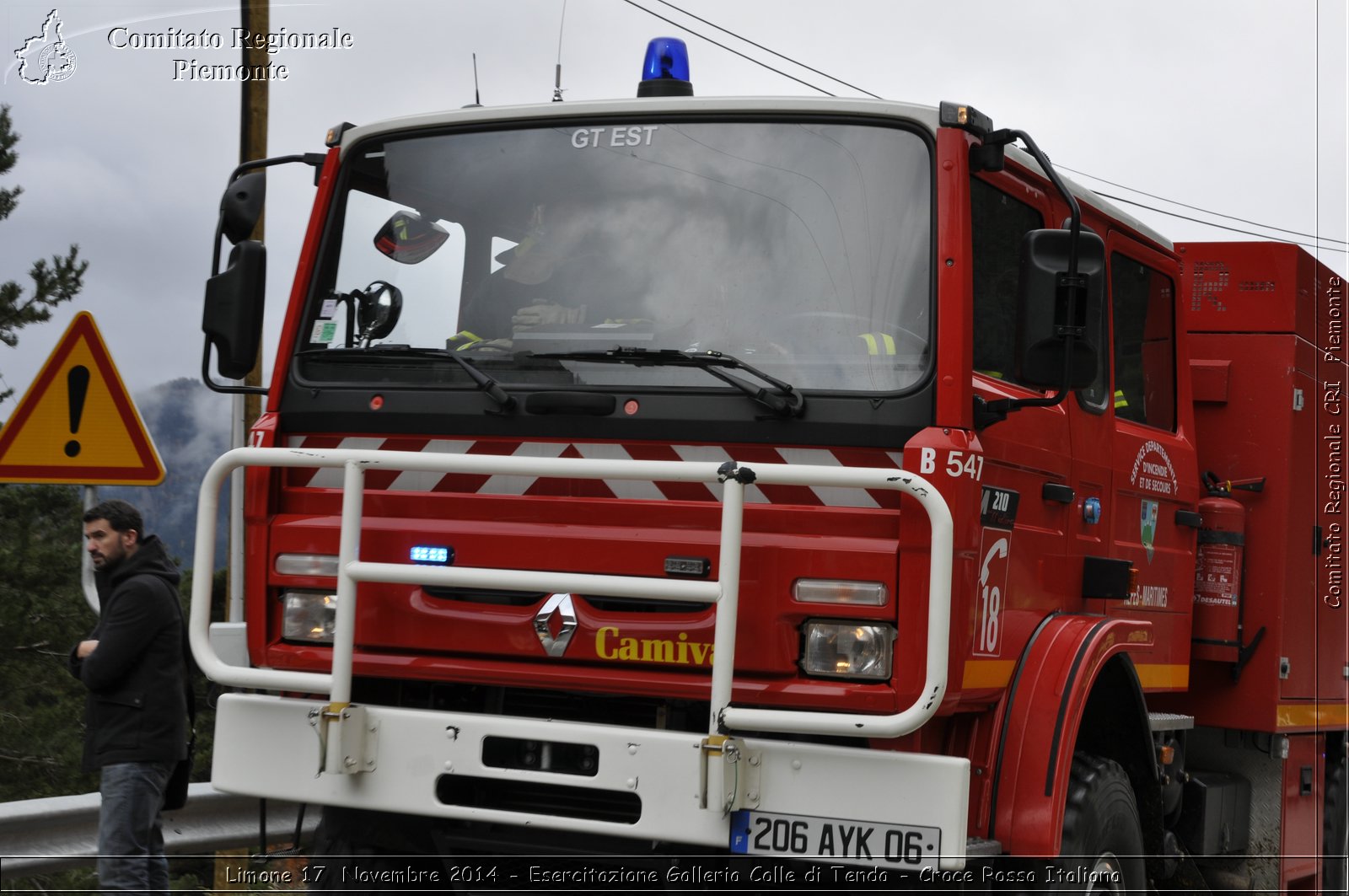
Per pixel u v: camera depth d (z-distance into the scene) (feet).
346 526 13.85
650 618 13.43
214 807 20.47
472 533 14.16
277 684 14.03
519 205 15.21
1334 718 23.66
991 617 14.15
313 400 15.23
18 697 40.83
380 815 15.34
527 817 13.20
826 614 13.00
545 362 14.43
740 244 14.37
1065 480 16.16
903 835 12.39
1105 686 16.34
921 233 13.76
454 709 14.94
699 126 14.80
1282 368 21.67
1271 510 21.48
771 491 13.38
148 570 17.40
